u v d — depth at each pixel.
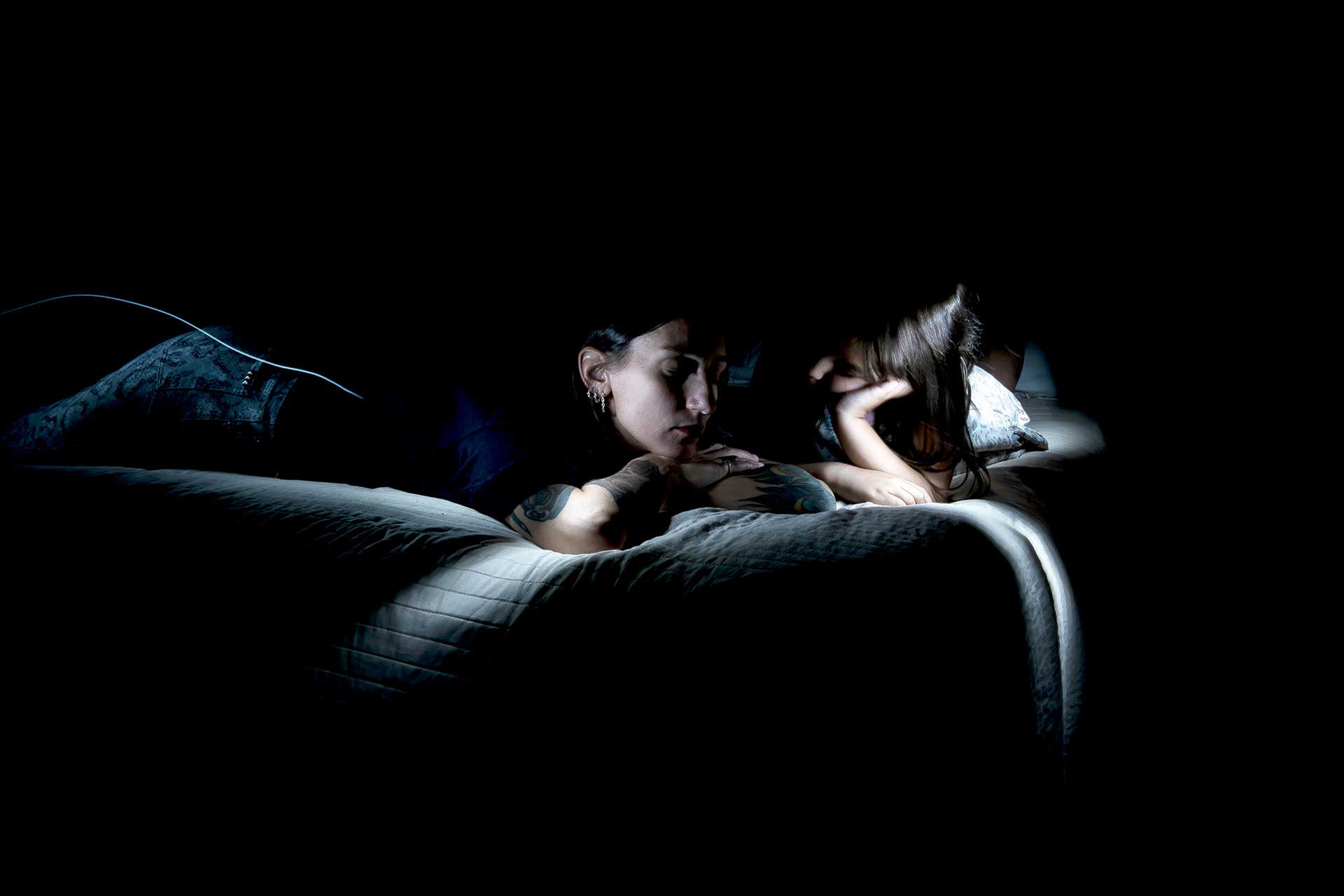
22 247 1.78
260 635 0.74
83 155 1.81
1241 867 1.05
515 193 1.94
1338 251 2.43
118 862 0.74
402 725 0.69
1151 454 2.45
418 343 1.25
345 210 1.95
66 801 0.75
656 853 0.63
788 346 1.32
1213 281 2.54
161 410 1.07
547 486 0.99
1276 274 2.50
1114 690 1.17
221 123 1.86
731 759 0.63
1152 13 2.26
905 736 0.65
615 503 0.92
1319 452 2.47
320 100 1.88
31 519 0.83
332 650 0.73
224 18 1.79
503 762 0.66
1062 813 0.91
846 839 0.63
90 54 1.76
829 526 0.80
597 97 2.00
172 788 0.74
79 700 0.76
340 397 1.10
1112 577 1.30
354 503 0.87
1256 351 2.55
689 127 2.07
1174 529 2.00
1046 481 1.36
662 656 0.66
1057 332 2.49
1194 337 2.58
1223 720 1.35
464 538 0.80
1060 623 0.97
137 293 1.85
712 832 0.63
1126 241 2.54
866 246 1.43
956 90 2.29
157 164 1.85
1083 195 2.49
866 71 2.19
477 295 1.60
